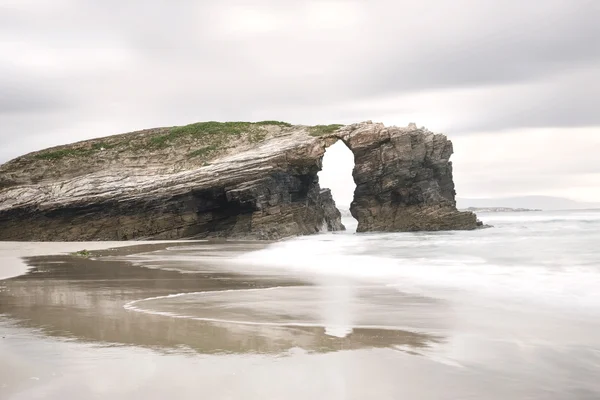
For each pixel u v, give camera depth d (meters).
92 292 16.91
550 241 32.66
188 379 8.08
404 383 7.96
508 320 12.08
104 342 10.19
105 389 7.64
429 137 57.28
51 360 8.95
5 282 19.62
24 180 61.44
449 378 8.19
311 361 8.99
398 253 29.00
